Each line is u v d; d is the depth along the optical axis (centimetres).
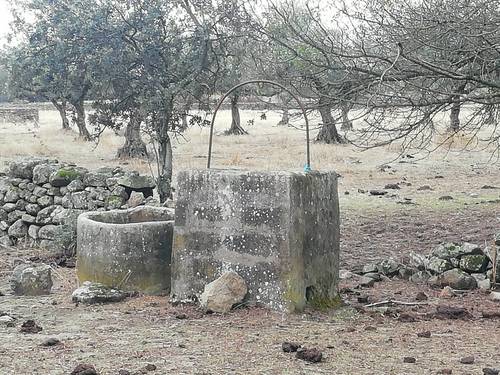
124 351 446
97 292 604
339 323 541
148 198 934
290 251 555
